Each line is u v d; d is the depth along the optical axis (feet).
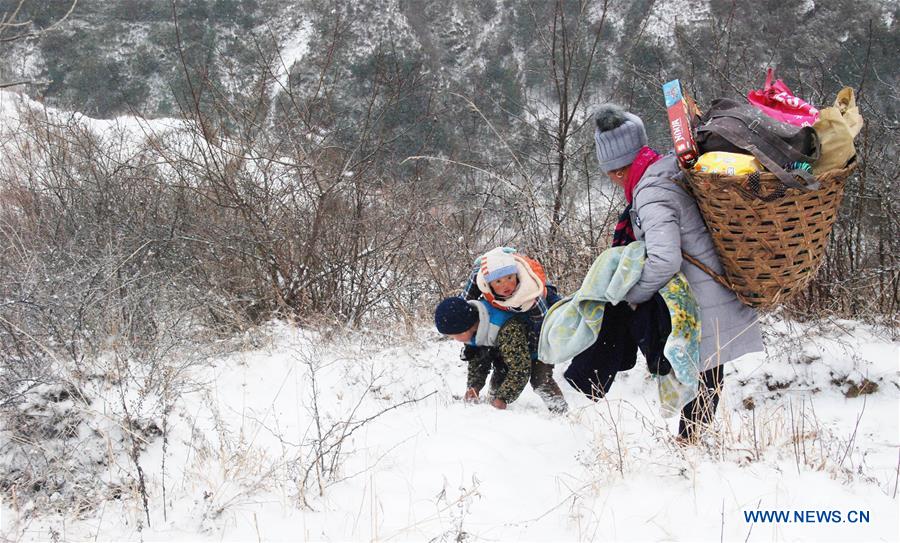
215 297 20.26
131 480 11.73
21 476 12.02
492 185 25.34
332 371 17.11
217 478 11.81
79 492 11.55
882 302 20.74
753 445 12.03
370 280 23.21
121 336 15.55
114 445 12.77
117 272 18.58
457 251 24.67
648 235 11.31
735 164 10.41
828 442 12.46
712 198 10.60
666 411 11.96
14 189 25.08
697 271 11.55
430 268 23.85
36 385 13.17
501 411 14.62
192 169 23.62
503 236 25.22
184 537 10.29
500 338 14.35
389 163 25.30
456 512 10.61
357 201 23.88
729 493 10.62
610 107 12.20
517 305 14.08
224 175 22.98
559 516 10.63
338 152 24.35
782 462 11.40
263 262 22.26
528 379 15.17
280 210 23.21
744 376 16.55
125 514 10.98
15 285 16.38
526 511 10.85
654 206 11.37
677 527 10.07
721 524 9.93
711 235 11.18
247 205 22.27
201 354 16.72
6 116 30.89
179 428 13.56
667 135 22.61
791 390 16.30
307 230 23.08
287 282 22.54
